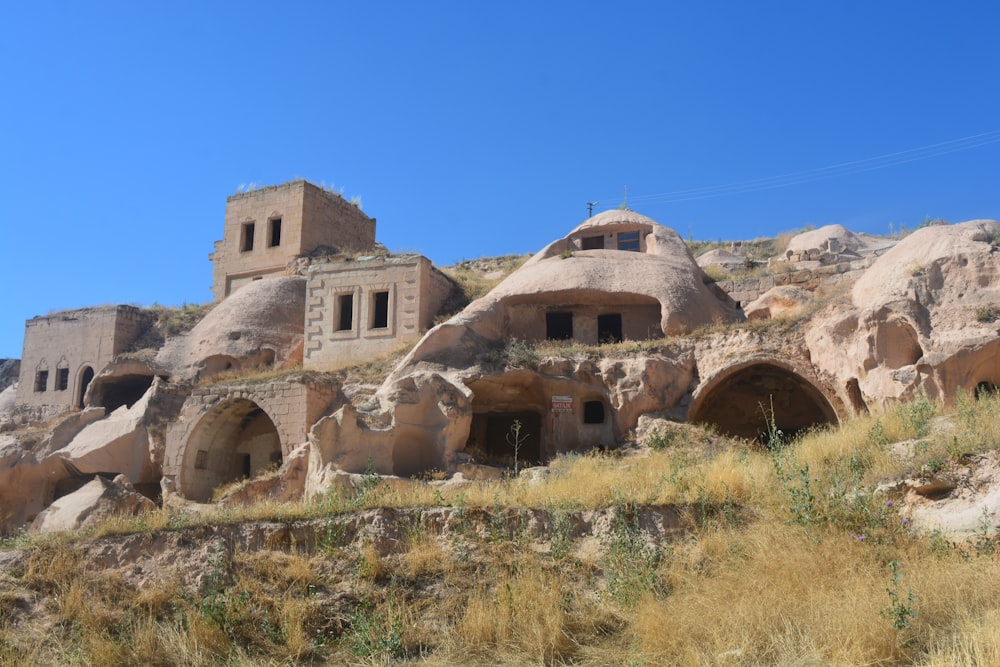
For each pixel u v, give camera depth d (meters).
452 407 23.09
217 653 10.75
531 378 25.36
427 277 33.94
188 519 13.50
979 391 19.47
